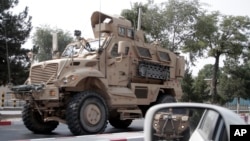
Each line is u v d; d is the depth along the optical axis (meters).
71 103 9.88
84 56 11.29
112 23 11.81
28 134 10.98
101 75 10.55
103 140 7.01
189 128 4.51
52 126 11.49
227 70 60.78
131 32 12.30
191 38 41.16
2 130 12.09
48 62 10.38
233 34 51.91
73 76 9.90
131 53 11.95
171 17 40.22
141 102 12.21
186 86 43.09
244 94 61.22
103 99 10.41
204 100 45.84
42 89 10.03
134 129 13.13
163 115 4.58
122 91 11.34
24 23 22.16
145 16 39.59
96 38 11.90
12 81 21.83
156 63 12.78
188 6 40.50
